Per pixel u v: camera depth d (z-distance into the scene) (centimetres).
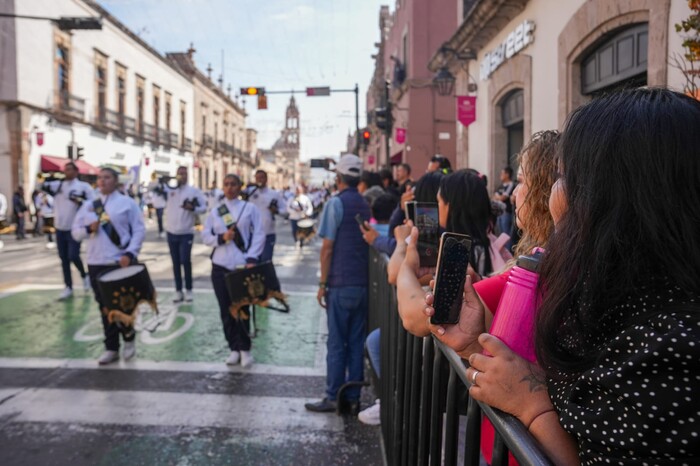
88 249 541
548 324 100
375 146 3822
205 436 379
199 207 806
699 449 74
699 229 86
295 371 514
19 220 2042
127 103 3544
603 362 86
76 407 426
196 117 5041
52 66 2656
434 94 2178
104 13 3162
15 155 2414
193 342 606
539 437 102
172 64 4366
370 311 484
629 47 645
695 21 361
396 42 2705
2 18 2353
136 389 464
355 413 415
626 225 90
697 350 75
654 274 88
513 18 996
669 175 88
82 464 340
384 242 383
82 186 832
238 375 501
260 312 755
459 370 134
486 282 150
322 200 3198
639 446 78
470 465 129
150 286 525
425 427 185
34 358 546
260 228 543
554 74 826
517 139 1134
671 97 95
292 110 11788
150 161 3941
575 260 95
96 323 683
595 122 97
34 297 836
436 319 143
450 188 256
